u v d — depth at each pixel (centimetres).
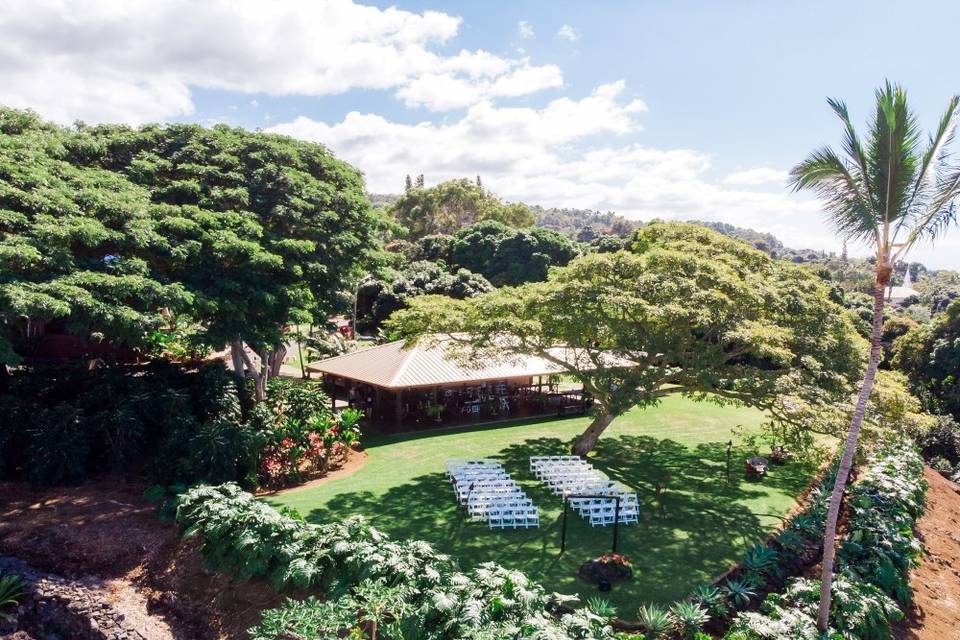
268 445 2317
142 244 1973
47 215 1850
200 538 1656
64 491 1998
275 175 2741
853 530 1897
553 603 1490
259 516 1538
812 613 1404
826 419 2091
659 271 2469
